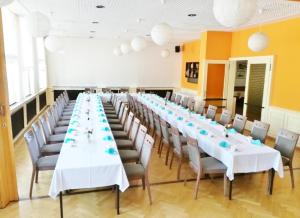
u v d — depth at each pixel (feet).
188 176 14.21
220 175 14.37
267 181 13.08
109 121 20.53
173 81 41.63
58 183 9.30
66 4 16.53
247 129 25.21
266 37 17.39
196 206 11.27
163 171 14.76
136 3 16.02
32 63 27.27
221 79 30.55
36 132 12.89
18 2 16.26
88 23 23.81
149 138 11.45
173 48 40.47
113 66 38.91
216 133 14.80
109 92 34.91
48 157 12.15
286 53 20.61
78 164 9.64
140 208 10.98
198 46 34.42
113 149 10.98
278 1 15.05
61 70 36.96
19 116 20.89
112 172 9.80
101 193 12.09
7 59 19.90
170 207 11.13
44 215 10.28
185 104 26.23
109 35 33.50
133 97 28.50
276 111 21.57
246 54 25.32
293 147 12.80
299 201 11.94
